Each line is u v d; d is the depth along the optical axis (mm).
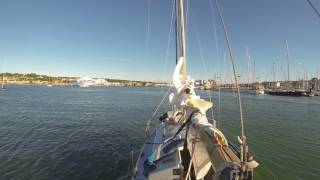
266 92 91312
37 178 10719
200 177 4699
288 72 87500
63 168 11852
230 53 3939
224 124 24703
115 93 100750
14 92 92750
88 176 10961
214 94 88062
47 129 22156
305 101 57344
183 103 7410
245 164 3242
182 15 8977
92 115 32375
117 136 19125
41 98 64938
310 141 17922
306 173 11680
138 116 31266
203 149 4715
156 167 6098
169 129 8859
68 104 49125
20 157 13469
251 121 26875
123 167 12008
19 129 22031
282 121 27094
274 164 12836
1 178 10664
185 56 8945
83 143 16750
